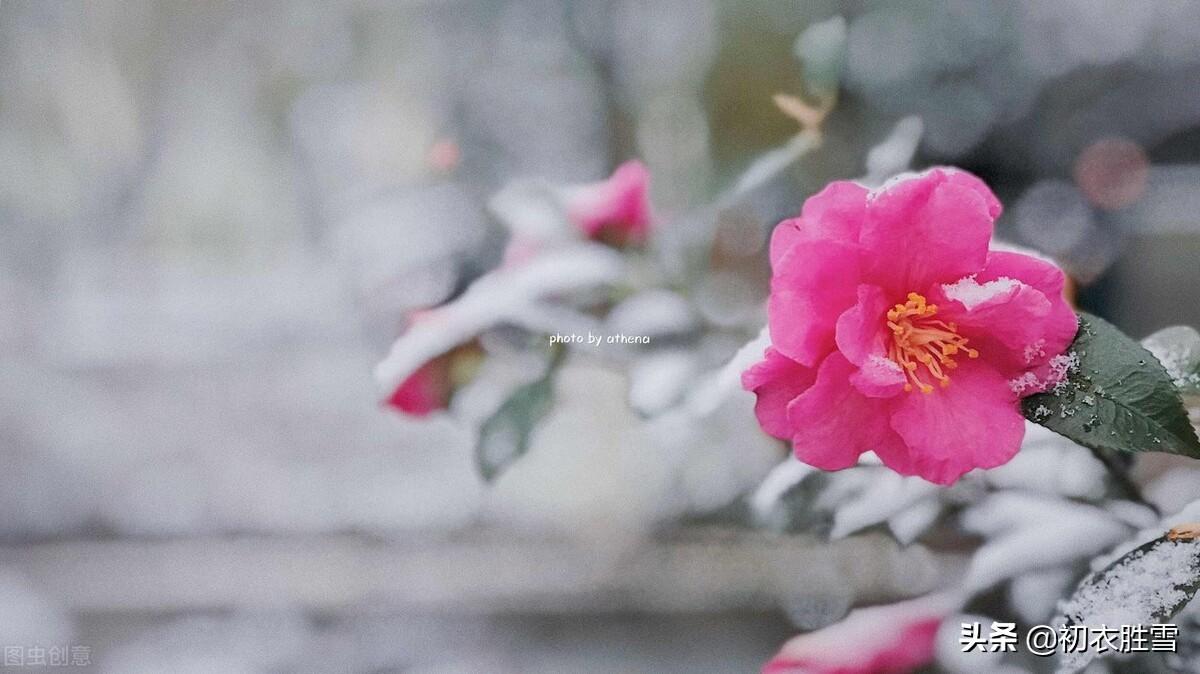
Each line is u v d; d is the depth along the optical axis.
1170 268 1.24
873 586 0.70
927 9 1.57
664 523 0.86
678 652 1.00
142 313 1.55
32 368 1.44
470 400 0.62
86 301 1.58
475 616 1.11
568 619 1.08
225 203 1.69
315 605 1.13
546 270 0.61
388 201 0.71
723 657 0.99
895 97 1.59
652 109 0.94
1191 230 1.26
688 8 1.33
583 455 0.87
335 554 1.15
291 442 1.29
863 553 0.70
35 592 1.12
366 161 1.55
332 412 1.32
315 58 1.71
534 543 1.09
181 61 1.68
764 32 1.30
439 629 1.12
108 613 1.12
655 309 0.62
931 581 0.67
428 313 0.62
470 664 1.05
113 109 1.65
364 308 0.70
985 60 1.64
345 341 1.44
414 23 1.69
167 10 1.66
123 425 1.33
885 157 0.58
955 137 1.66
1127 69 1.73
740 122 1.17
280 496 1.22
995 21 1.63
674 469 0.67
